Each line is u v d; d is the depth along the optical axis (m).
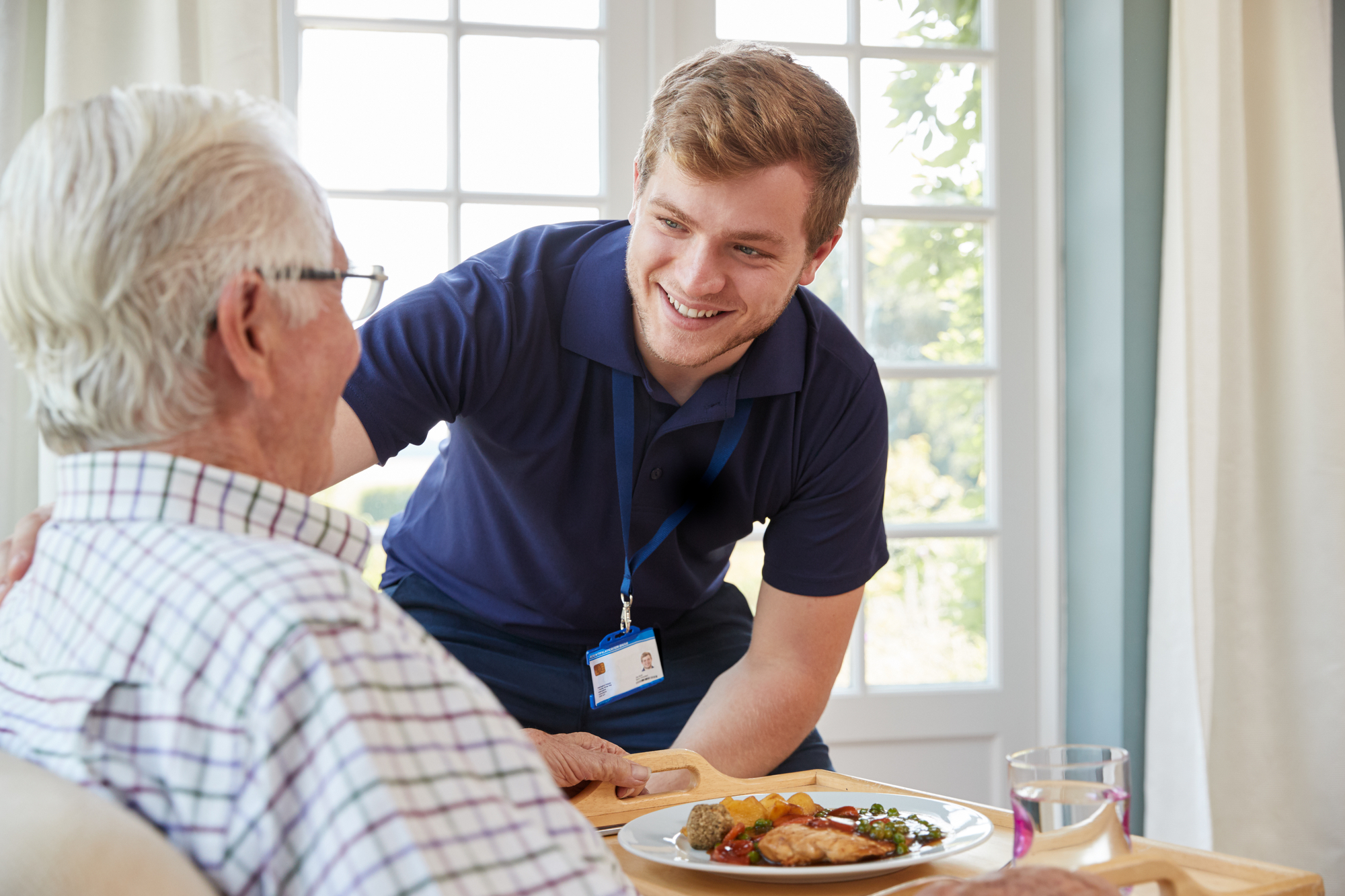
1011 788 0.68
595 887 0.54
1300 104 2.38
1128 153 2.39
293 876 0.48
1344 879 2.32
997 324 2.56
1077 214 2.52
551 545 1.40
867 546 1.46
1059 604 2.55
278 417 0.64
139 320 0.58
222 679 0.50
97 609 0.55
